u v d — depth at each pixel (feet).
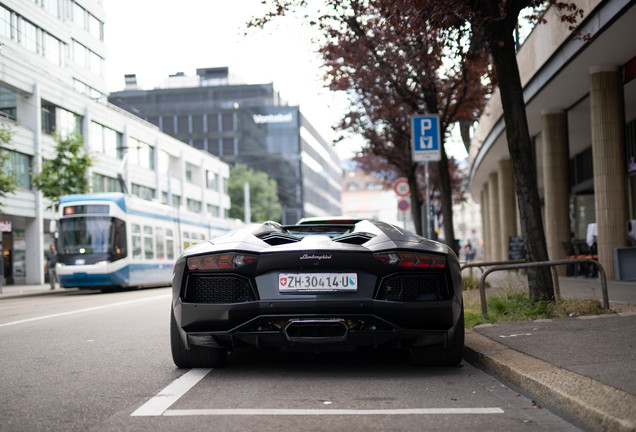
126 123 143.33
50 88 110.63
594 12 38.32
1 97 103.40
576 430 10.50
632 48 42.47
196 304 15.25
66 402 13.04
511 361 14.90
